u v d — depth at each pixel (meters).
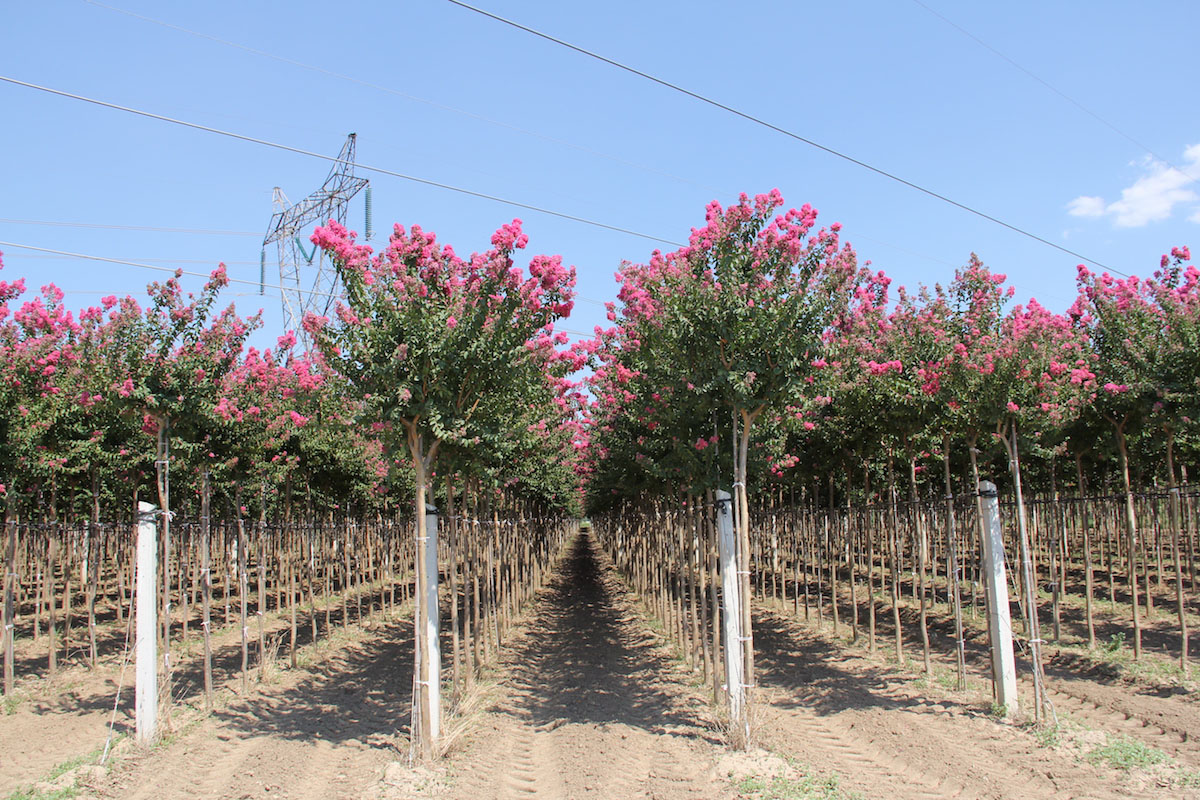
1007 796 6.35
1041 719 7.95
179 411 9.77
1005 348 9.45
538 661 13.68
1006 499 16.03
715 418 9.04
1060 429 11.09
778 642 14.03
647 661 13.14
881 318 12.38
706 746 8.05
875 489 18.02
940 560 19.83
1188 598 13.55
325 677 12.19
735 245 8.54
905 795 6.49
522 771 7.66
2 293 10.83
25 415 10.82
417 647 7.96
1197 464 16.02
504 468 14.52
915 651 12.55
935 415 11.32
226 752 8.27
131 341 9.41
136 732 8.37
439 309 8.10
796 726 8.77
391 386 7.72
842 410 12.38
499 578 15.66
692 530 12.91
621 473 16.23
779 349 8.04
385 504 21.05
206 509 10.32
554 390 10.92
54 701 10.41
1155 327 11.86
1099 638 11.72
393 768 7.46
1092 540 20.45
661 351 9.34
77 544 18.12
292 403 14.02
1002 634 8.52
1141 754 6.95
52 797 6.93
